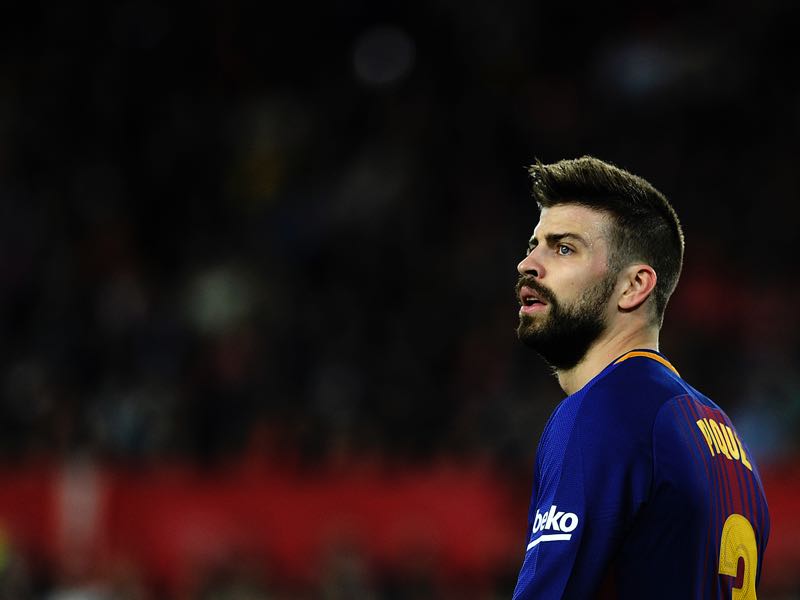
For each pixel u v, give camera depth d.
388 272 51.16
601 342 11.62
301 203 54.75
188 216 54.75
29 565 34.78
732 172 56.16
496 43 61.47
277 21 62.84
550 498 10.70
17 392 41.50
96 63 59.97
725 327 49.16
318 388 44.03
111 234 52.22
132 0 62.06
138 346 46.19
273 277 50.81
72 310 47.84
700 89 58.84
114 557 35.00
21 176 54.75
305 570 35.59
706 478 10.87
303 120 58.91
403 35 62.31
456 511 36.53
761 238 52.72
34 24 61.41
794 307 49.22
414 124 57.44
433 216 54.06
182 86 60.34
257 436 38.97
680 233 12.00
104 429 40.19
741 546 11.25
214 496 35.78
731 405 43.84
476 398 43.41
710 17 61.59
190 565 35.16
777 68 59.88
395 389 43.44
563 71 61.53
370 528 36.06
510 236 53.28
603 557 10.40
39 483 35.34
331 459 38.81
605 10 62.75
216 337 46.34
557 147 57.47
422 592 35.50
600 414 10.81
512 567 36.53
